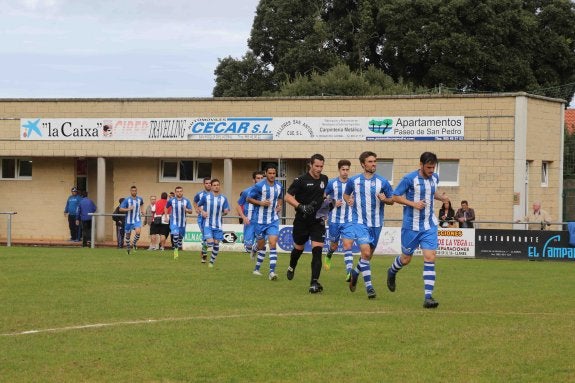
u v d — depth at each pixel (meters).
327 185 17.56
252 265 23.27
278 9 61.78
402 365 9.91
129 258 25.28
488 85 56.34
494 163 33.75
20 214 39.78
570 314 13.77
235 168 37.50
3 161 39.88
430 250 14.53
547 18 58.34
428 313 13.67
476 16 55.09
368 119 35.00
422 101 34.41
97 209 38.38
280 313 13.55
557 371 9.62
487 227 33.84
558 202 36.31
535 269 23.36
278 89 60.44
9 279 18.52
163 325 12.38
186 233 30.88
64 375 9.43
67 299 15.12
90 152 37.94
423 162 14.38
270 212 19.00
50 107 38.25
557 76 58.28
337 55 61.47
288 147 35.88
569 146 40.84
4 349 10.72
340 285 17.98
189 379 9.27
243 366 9.85
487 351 10.66
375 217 16.08
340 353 10.55
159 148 37.28
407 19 56.66
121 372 9.56
